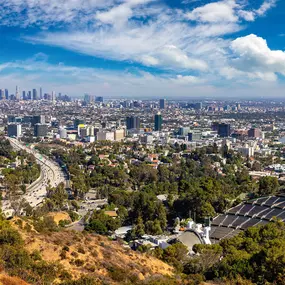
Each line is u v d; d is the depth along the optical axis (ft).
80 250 309.01
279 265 314.76
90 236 367.04
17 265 249.96
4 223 328.49
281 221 522.88
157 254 404.98
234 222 592.19
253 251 382.42
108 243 360.48
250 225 570.87
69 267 278.67
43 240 313.53
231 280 318.65
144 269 309.83
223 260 358.02
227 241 426.10
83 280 246.88
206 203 639.35
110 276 276.62
